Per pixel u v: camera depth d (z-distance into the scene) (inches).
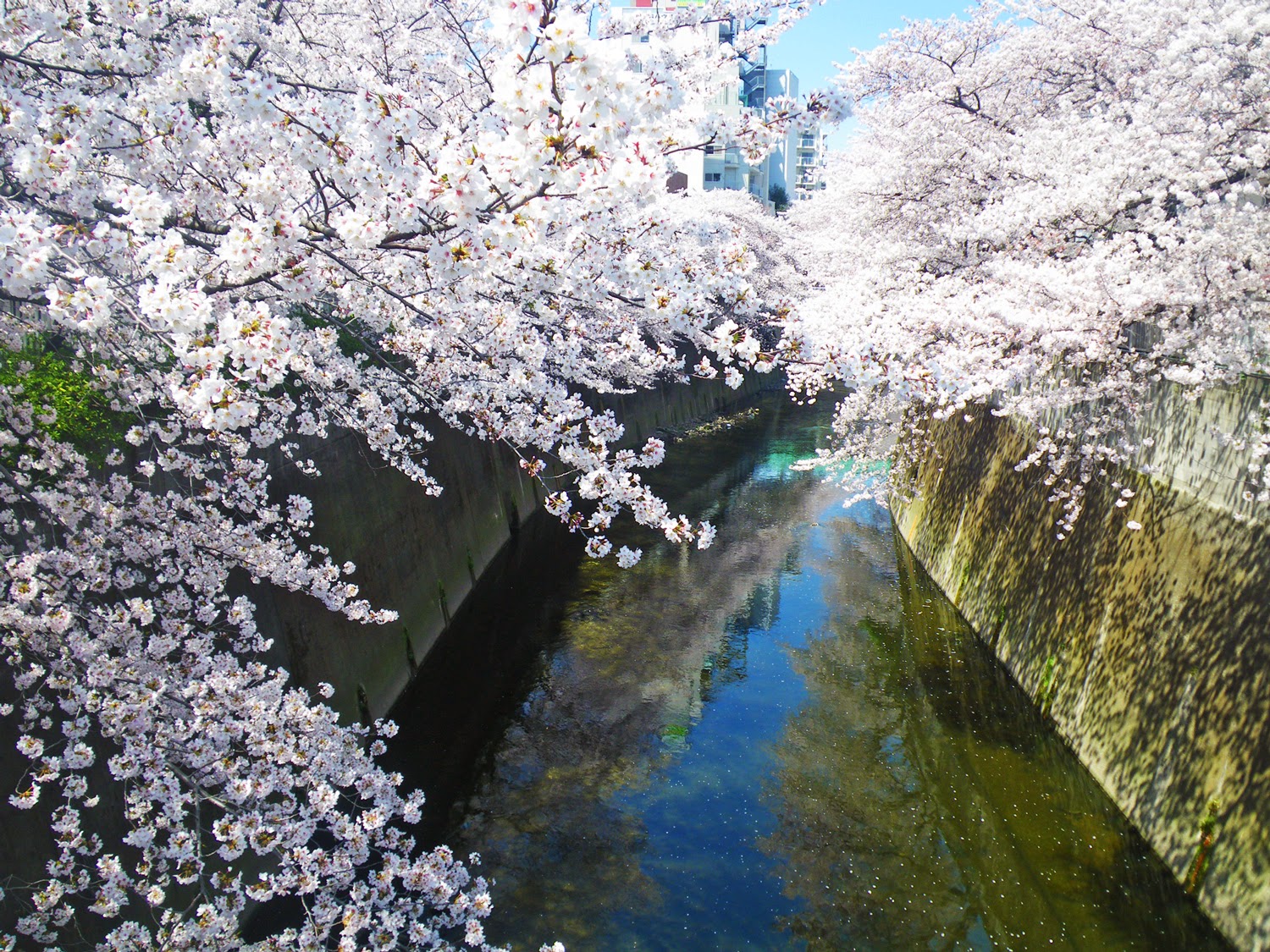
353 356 325.4
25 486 187.5
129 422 227.3
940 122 470.0
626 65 134.3
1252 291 277.3
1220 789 253.1
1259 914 227.1
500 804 329.4
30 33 167.6
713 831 315.9
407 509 423.8
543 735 379.2
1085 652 343.6
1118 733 307.3
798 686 422.0
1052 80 466.0
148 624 195.5
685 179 1503.4
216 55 149.9
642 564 593.3
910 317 374.0
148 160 165.8
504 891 282.8
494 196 139.2
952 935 264.7
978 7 494.0
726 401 1337.4
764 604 522.6
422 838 307.0
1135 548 328.8
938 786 335.9
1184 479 309.0
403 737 365.7
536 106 125.0
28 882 175.9
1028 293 335.0
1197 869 252.1
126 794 179.8
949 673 420.5
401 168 138.9
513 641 470.0
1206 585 283.9
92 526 197.6
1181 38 289.7
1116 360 328.8
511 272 172.9
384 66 294.5
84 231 149.9
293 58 262.4
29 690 183.5
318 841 263.6
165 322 121.3
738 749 369.4
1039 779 328.8
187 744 186.4
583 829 315.6
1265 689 247.3
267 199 145.1
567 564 590.9
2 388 186.9
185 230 174.6
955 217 481.4
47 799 185.0
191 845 171.0
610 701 409.1
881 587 543.5
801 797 335.6
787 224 1346.0
